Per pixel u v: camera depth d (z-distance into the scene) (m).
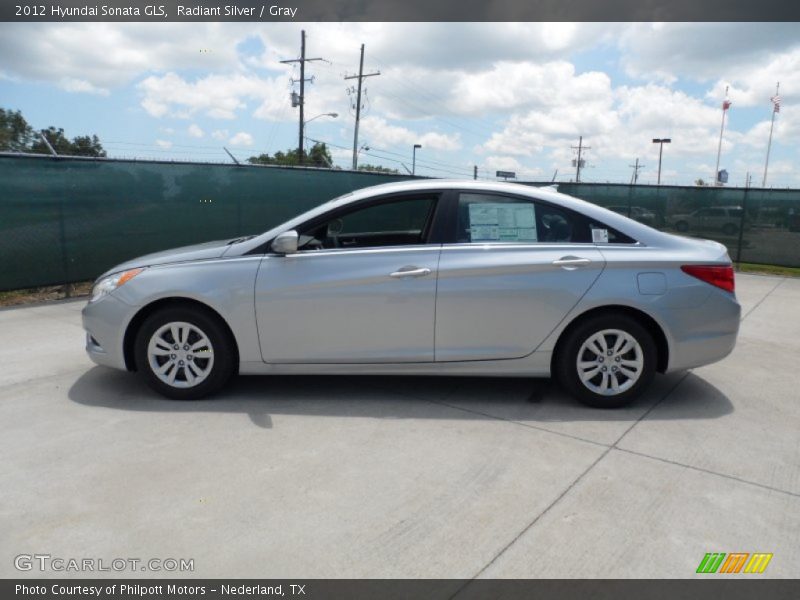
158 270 4.33
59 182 8.13
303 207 11.55
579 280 4.21
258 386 4.75
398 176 13.60
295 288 4.23
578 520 2.91
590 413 4.29
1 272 7.70
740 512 3.01
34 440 3.71
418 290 4.22
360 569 2.53
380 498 3.08
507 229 4.37
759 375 5.27
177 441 3.72
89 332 4.51
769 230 13.12
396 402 4.44
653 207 14.08
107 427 3.92
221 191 10.11
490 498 3.10
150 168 9.12
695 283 4.24
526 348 4.29
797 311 8.23
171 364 4.38
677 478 3.35
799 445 3.82
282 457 3.52
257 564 2.55
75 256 8.41
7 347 5.82
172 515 2.89
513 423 4.09
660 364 4.42
